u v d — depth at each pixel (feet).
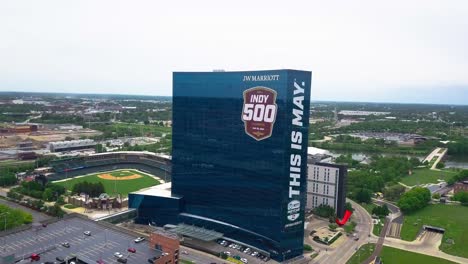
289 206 631.56
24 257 500.33
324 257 654.94
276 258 634.43
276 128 622.13
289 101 610.24
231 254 647.56
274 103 622.95
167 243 531.09
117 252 524.93
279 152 620.90
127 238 579.89
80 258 498.28
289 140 618.44
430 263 633.61
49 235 581.94
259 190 652.48
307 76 628.69
